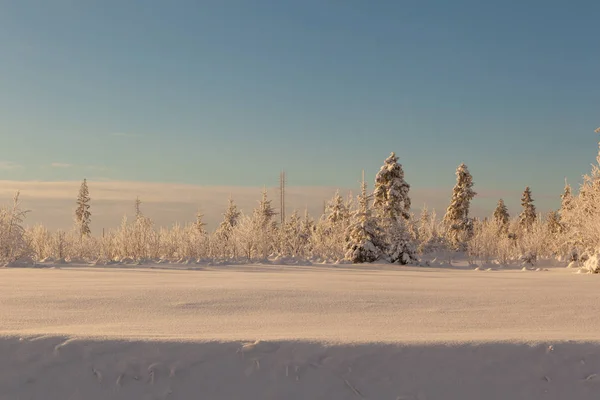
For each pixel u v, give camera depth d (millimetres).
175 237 37156
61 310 8406
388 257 33812
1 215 30375
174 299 9781
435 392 4969
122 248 35031
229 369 5086
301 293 10797
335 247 37938
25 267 26688
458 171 54188
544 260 35344
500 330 6613
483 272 24641
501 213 75312
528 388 5000
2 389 4910
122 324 6980
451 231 52156
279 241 39781
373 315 7977
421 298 10141
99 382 4980
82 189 67188
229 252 36312
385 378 5047
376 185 43031
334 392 4980
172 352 5176
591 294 11047
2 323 7039
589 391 4980
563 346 5270
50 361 5090
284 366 5113
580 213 26984
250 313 8172
